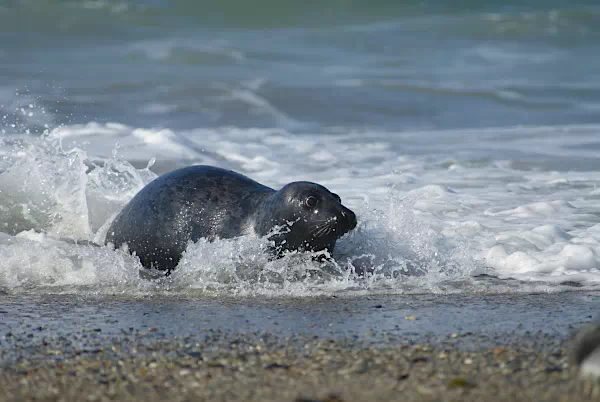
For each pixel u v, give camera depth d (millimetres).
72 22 105125
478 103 62281
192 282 22203
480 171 38750
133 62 82000
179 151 42031
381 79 72250
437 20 115438
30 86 64062
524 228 27734
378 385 13453
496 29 107938
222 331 17250
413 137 49156
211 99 60969
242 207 23375
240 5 119062
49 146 31000
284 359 15102
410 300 20062
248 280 22172
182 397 13148
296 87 65938
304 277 22172
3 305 19984
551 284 21516
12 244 23672
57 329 17672
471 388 13133
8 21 103000
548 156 42094
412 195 32969
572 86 69875
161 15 114062
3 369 14789
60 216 27859
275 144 46094
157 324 17984
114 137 44812
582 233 26797
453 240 25000
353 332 17000
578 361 13258
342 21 119938
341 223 21828
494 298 20203
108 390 13562
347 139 48250
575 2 138250
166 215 23625
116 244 24750
